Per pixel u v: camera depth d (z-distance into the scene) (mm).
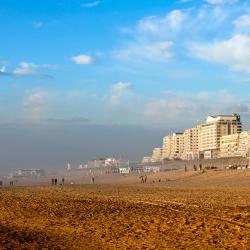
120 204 38062
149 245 19766
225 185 85750
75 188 83375
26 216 28984
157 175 164125
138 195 54625
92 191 67562
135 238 21391
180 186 89000
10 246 18516
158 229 23656
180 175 136500
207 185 89625
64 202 39156
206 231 22703
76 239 21344
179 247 19266
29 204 36125
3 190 69938
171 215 29109
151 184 107688
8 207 33625
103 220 27250
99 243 20438
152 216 28672
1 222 26125
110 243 20344
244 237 20984
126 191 67188
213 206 36375
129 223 25859
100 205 36625
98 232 23047
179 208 34344
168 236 21734
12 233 21938
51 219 27781
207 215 28609
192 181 109562
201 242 20141
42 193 58969
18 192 61594
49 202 38656
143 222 26141
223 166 166875
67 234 22625
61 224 25781
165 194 57156
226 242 20078
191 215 28859
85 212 31281
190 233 22344
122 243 20297
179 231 22938
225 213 29469
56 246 19531
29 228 24172
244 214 28422
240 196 51406
